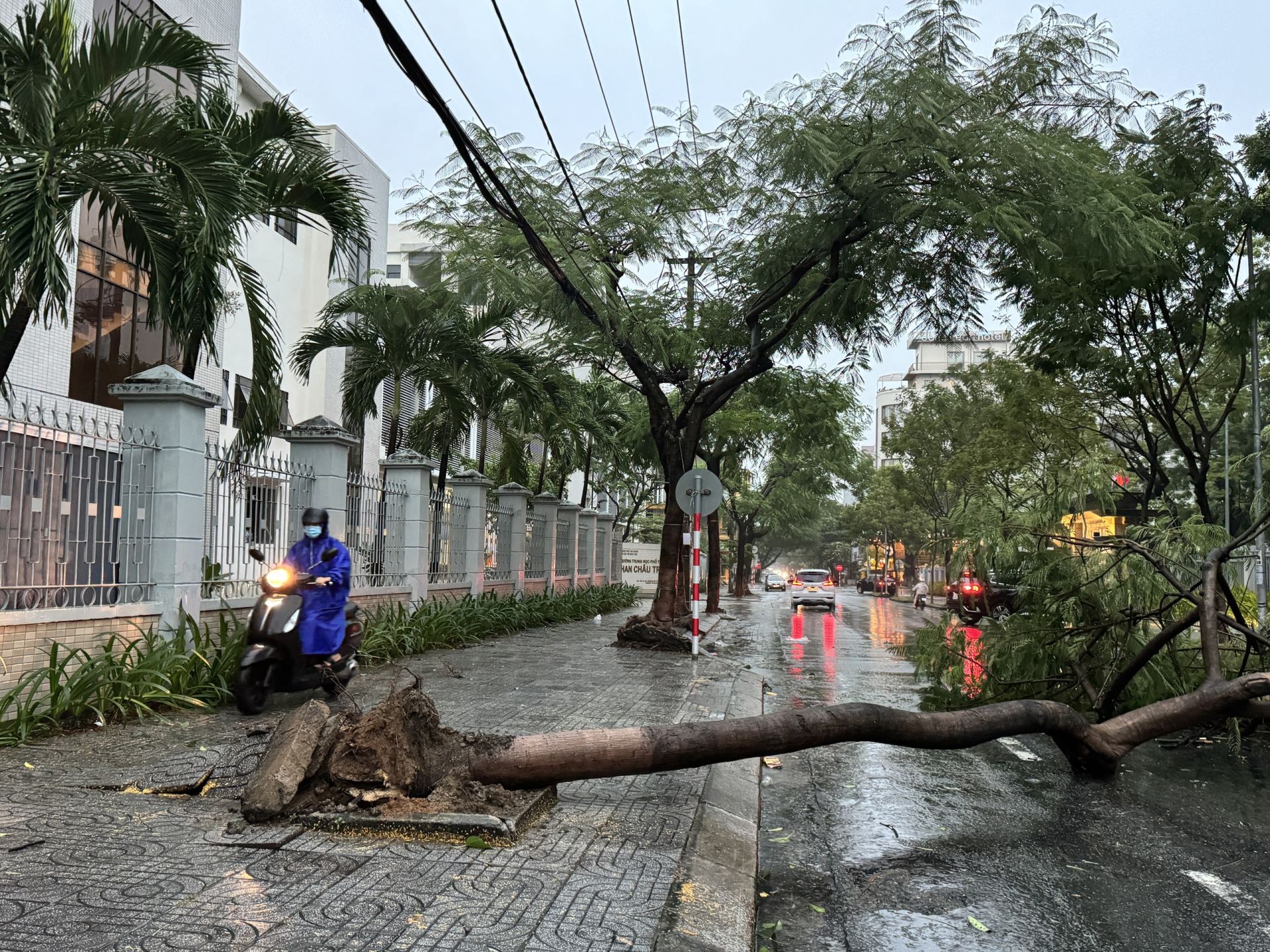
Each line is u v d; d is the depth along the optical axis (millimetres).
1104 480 10000
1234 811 5906
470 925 3365
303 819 4477
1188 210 13180
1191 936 3902
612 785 5680
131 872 3766
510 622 16672
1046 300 14148
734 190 14031
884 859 4910
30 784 5102
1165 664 8719
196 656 7715
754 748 5406
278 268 23141
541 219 13219
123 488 7992
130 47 8672
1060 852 5047
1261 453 14367
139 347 16422
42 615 6871
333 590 7930
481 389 16297
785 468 38219
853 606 39031
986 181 11773
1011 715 6332
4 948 3002
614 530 36688
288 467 10664
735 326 16281
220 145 8531
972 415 31031
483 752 4918
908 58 11742
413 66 6301
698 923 3607
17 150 7910
